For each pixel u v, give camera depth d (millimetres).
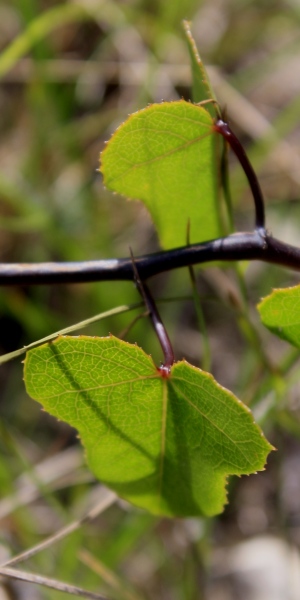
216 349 445
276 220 440
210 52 511
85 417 247
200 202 265
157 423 248
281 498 346
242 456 242
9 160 479
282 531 345
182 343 447
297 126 484
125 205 453
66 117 475
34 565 330
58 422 424
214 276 374
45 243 462
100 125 467
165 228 269
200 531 339
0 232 466
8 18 527
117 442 251
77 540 324
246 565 354
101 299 399
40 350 236
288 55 495
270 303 247
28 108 486
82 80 476
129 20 465
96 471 258
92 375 240
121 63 463
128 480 259
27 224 419
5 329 452
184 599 336
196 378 235
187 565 338
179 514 263
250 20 508
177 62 462
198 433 245
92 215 443
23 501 337
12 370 445
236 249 254
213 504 257
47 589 320
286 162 421
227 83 441
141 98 433
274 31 503
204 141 251
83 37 522
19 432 416
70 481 352
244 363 378
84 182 453
